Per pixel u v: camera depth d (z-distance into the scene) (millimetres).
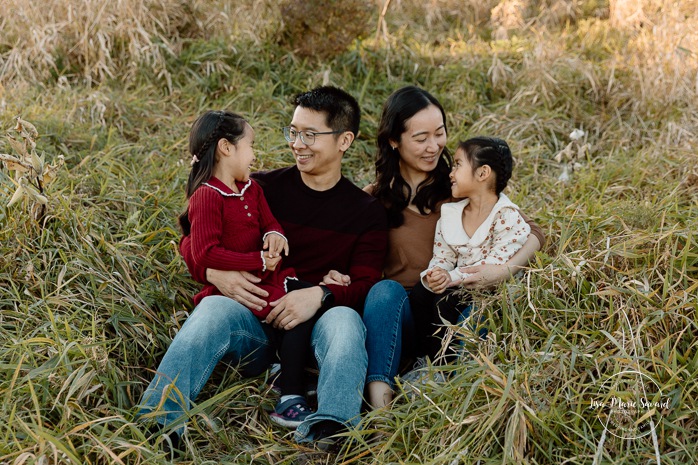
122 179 4035
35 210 3277
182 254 3174
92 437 2434
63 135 4430
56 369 2662
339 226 3307
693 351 2760
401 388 2791
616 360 2633
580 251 3219
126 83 5379
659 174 4328
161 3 5664
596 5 7035
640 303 2867
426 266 3412
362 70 5691
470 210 3311
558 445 2521
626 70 5648
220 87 5449
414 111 3275
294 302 3018
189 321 2857
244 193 3170
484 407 2562
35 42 5363
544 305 2990
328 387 2781
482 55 6000
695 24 5633
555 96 5457
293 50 5730
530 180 4664
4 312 2967
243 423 2920
